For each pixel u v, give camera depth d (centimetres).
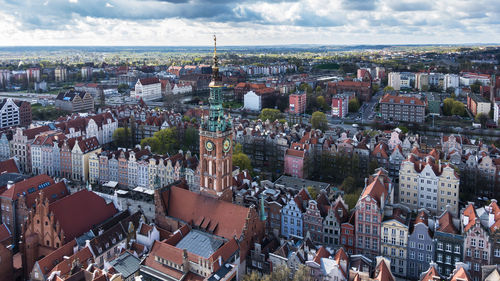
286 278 10881
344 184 18450
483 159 18312
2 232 13738
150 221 16475
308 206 13925
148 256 12044
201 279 11206
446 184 16412
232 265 11525
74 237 12925
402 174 17212
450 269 11750
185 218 13538
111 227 13625
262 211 13512
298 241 12912
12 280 12294
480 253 11244
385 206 13188
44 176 16438
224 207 13000
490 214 11838
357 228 13050
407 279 12412
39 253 12862
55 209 12875
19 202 14612
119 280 9725
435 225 12256
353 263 10931
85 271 10138
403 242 12356
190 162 19812
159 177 19312
